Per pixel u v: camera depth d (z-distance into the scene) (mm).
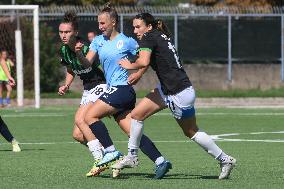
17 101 75000
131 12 81125
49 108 70562
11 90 76000
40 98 77438
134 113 26297
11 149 38688
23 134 47406
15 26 78125
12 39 78062
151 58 25781
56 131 49281
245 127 52344
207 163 32438
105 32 27141
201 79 83875
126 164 26844
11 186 25109
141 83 81812
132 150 26734
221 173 26688
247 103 78438
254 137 45594
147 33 25688
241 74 84312
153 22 25938
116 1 96312
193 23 83125
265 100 79438
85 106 28312
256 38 84250
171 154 36375
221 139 44344
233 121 56938
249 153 36625
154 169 29984
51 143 41969
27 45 79750
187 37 83125
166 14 82500
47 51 81125
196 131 26359
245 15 83438
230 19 83625
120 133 48375
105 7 27281
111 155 26922
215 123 55281
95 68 28391
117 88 26984
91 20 80125
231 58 84062
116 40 27078
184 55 83375
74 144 41281
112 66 27109
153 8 82375
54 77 81438
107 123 55750
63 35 27156
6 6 70875
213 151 26438
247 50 84250
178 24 82875
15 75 76062
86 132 27734
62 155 35688
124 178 27141
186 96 25609
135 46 27109
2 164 31891
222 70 84062
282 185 25312
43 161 33094
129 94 27078
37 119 58438
